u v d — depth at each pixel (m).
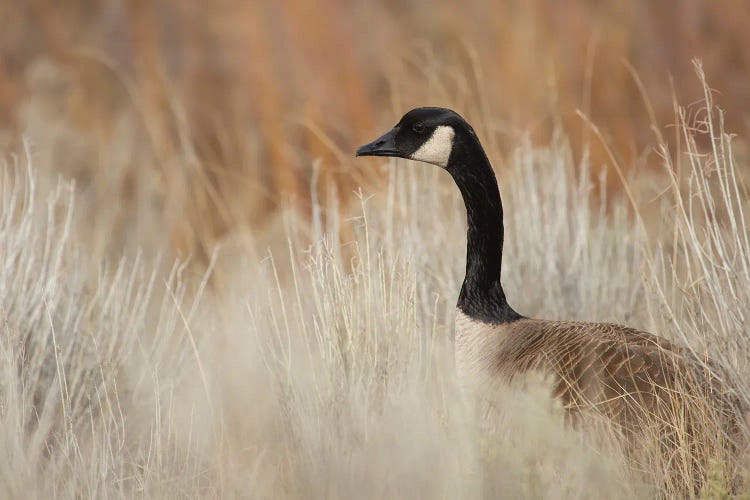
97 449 13.03
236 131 27.45
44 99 27.59
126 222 23.84
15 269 15.56
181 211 23.39
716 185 18.20
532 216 18.00
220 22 29.81
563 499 10.66
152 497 12.35
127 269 20.47
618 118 25.83
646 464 10.91
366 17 30.22
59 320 15.26
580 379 11.54
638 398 11.24
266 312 15.77
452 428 12.48
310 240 19.78
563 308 16.91
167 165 24.86
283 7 29.64
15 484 12.02
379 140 14.90
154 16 31.30
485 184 14.10
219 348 16.28
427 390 14.17
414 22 29.89
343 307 13.96
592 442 11.07
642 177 20.80
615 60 27.02
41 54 30.70
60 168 25.19
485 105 23.19
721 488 10.32
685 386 11.31
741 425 11.28
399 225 17.66
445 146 14.45
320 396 13.45
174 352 15.66
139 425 14.43
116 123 27.47
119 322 15.83
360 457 12.54
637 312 16.31
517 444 11.23
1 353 13.86
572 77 26.58
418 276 16.78
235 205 23.92
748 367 12.30
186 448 13.50
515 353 12.62
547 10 28.30
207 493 12.63
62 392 13.94
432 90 25.59
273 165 25.45
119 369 15.21
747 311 12.64
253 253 19.25
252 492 12.32
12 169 23.20
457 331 13.80
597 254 17.28
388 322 14.10
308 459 12.77
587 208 18.20
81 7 31.72
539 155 19.80
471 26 28.72
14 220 17.52
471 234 14.05
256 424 14.19
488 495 10.88
